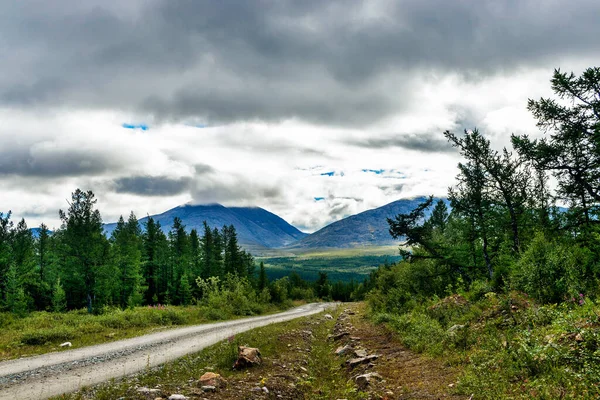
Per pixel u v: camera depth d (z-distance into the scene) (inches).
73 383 386.6
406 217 1133.7
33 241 2411.4
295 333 805.2
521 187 950.4
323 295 4106.8
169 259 2950.3
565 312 375.2
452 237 1096.8
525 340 320.8
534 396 236.5
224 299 1604.3
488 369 312.7
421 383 347.3
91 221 1796.3
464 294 692.7
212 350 571.2
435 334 507.2
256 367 453.7
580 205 792.9
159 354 558.9
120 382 384.8
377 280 1391.5
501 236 985.5
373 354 516.1
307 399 368.5
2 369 457.4
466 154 999.6
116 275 2091.5
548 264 503.5
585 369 243.1
